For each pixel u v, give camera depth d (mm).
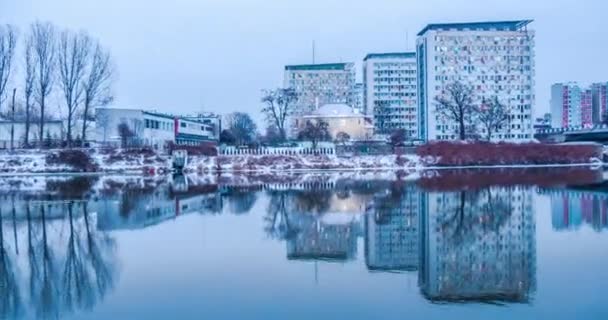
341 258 24438
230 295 18844
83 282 20891
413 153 113000
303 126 157125
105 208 43406
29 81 100438
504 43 168250
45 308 17828
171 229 33031
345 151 114062
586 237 28578
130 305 17938
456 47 167000
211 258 24656
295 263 23531
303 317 16516
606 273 21000
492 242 27578
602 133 137250
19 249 27344
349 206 43281
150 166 97625
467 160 112812
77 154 95750
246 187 64125
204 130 166625
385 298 18203
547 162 117000
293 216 38250
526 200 45188
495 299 17953
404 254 25094
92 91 106688
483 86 167750
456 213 38062
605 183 62969
